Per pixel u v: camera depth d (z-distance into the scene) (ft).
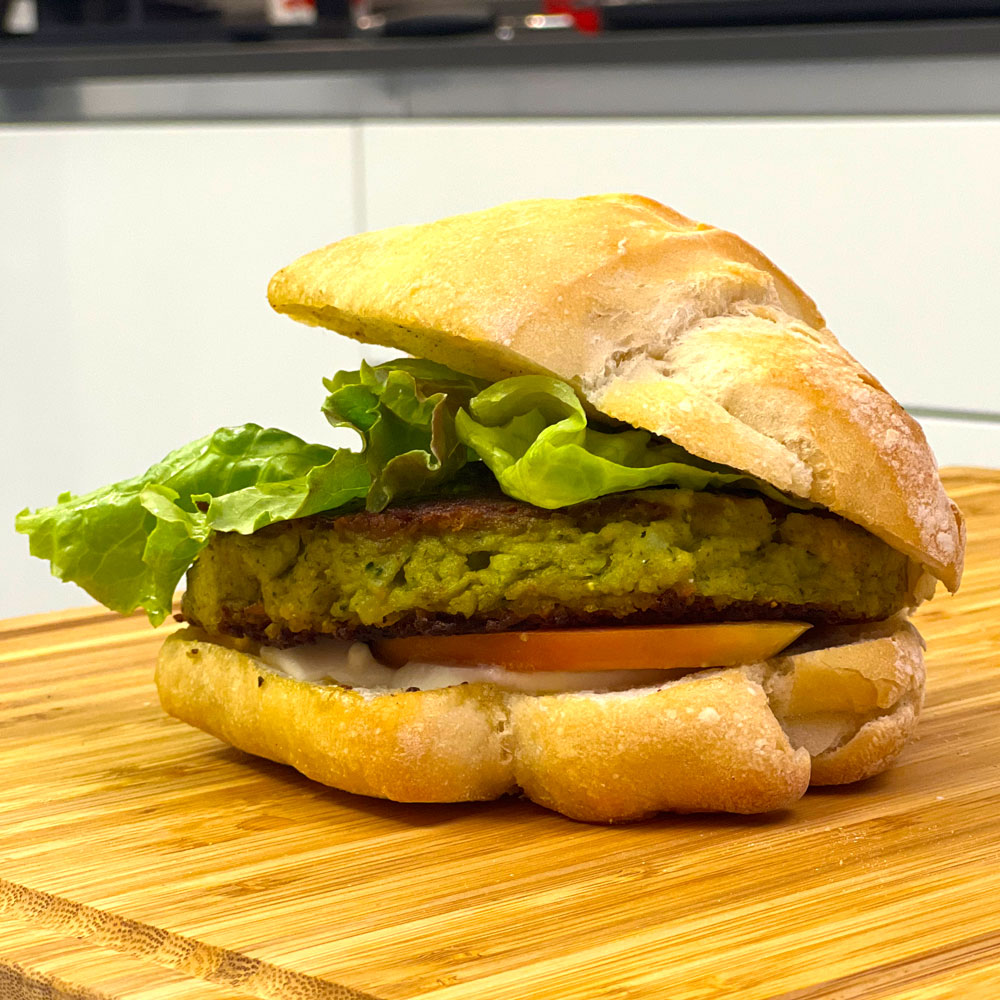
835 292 1.72
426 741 0.82
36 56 2.18
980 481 1.57
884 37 1.64
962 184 1.61
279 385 2.04
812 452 0.81
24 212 2.17
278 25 2.33
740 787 0.80
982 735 0.93
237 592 0.88
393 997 0.65
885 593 0.85
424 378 0.87
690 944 0.68
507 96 1.87
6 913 0.74
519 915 0.72
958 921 0.70
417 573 0.82
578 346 0.82
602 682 0.83
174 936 0.70
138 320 2.12
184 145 2.05
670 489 0.82
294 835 0.81
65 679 1.08
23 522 0.95
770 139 1.71
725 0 1.88
